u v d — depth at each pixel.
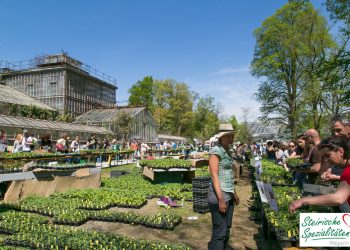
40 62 50.62
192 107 78.00
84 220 7.74
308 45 29.16
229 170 5.00
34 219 7.75
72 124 37.28
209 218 8.22
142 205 9.68
